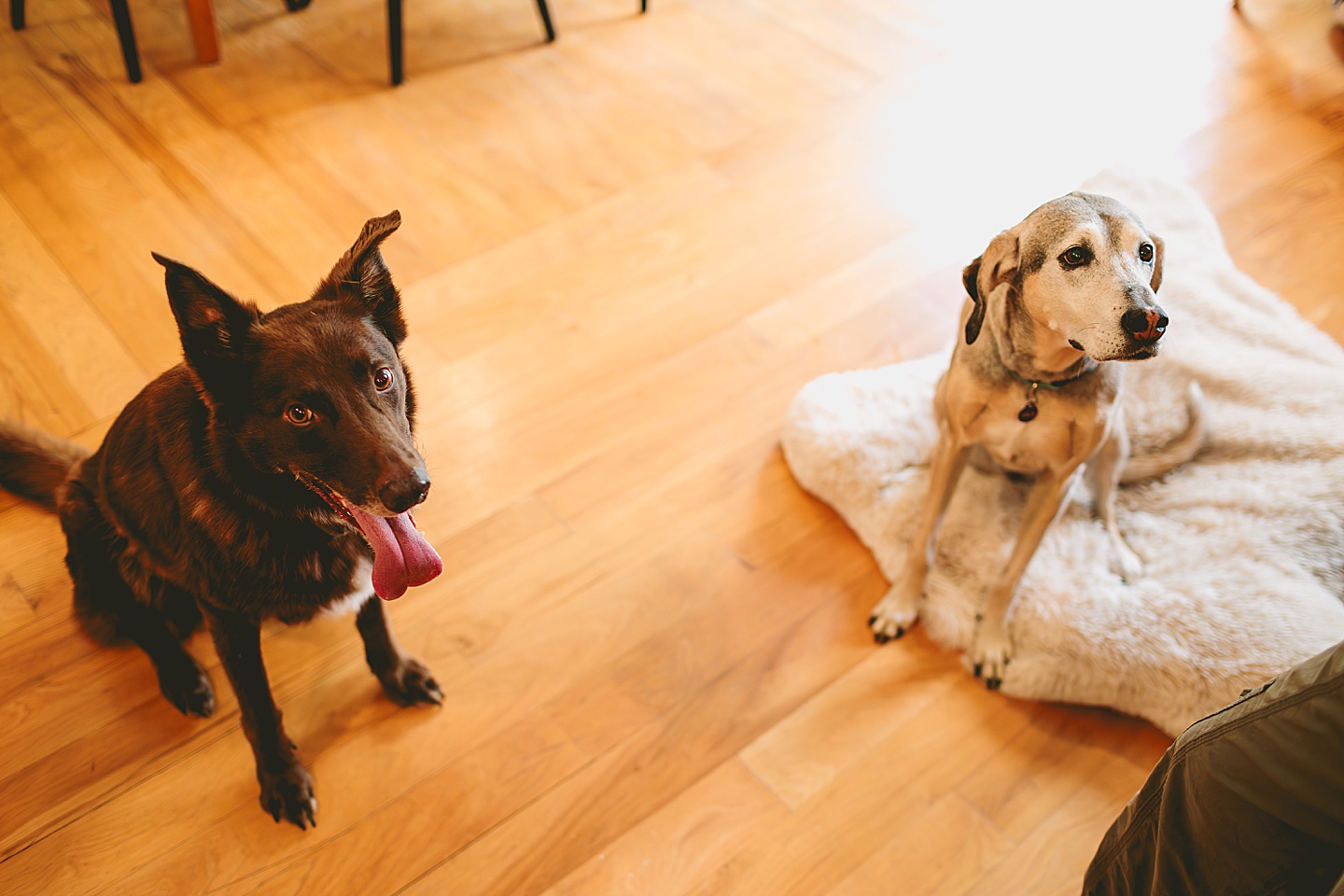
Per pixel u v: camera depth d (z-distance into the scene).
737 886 1.71
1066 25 3.76
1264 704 1.10
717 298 2.73
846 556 2.23
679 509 2.28
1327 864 1.10
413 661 1.93
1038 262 1.58
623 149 3.14
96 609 1.89
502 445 2.37
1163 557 2.13
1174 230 2.81
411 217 2.87
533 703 1.95
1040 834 1.80
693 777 1.86
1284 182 3.14
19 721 1.86
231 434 1.41
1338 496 2.18
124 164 2.94
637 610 2.10
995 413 1.81
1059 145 3.25
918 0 3.88
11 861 1.69
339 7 3.60
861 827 1.80
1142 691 1.96
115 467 1.56
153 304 2.57
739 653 2.04
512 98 3.29
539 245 2.82
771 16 3.75
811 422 2.32
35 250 2.68
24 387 2.36
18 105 3.10
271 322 1.41
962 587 2.12
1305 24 3.78
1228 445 2.35
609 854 1.75
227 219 2.80
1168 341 2.52
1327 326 2.71
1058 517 2.01
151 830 1.74
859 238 2.92
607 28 3.64
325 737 1.87
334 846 1.74
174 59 3.32
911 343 2.65
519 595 2.11
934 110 3.36
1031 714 1.98
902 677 2.03
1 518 2.14
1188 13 3.84
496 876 1.72
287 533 1.51
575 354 2.57
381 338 1.50
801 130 3.26
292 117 3.15
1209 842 1.18
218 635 1.60
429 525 2.21
